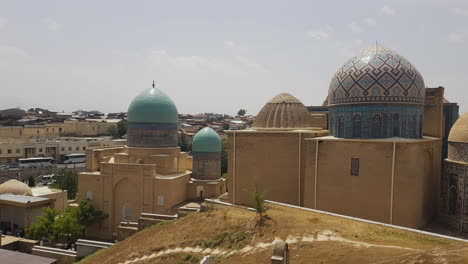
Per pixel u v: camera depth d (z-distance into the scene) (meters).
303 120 29.44
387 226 18.02
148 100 39.81
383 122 23.58
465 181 22.38
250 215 22.11
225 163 64.69
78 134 109.56
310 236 17.34
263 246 17.34
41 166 71.88
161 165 38.34
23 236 35.94
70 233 32.84
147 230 25.03
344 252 14.69
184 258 18.77
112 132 111.25
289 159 27.05
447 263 9.48
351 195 23.17
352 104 24.34
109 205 37.28
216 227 21.42
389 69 23.59
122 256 21.69
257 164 28.09
